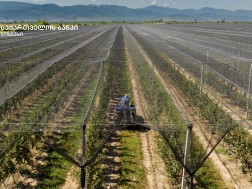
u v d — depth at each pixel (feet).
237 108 69.97
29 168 47.39
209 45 140.56
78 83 79.46
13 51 121.08
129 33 238.68
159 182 44.32
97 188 41.91
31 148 50.98
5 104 61.16
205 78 87.25
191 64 101.45
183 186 39.52
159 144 49.98
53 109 57.98
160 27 350.84
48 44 149.89
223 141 54.13
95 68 97.91
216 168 47.93
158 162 49.37
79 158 43.83
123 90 82.28
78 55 117.19
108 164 48.67
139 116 65.26
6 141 44.83
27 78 79.00
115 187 43.09
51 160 48.96
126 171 46.83
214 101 74.90
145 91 78.48
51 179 44.45
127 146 54.19
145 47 144.66
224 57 106.93
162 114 58.44
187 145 38.34
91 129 49.37
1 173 41.88
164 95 74.13
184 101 76.69
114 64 111.24
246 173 46.83
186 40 166.20
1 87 73.20
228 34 190.19
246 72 85.71
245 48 128.47
